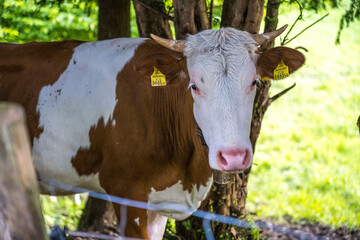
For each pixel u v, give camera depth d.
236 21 4.12
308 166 8.05
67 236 4.81
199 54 3.42
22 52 4.27
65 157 4.05
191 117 3.76
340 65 14.22
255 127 4.51
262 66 3.55
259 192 7.07
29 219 1.87
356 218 5.87
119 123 3.80
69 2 6.49
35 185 1.89
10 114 1.69
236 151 3.17
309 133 9.64
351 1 4.64
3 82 4.22
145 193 3.88
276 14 4.43
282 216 6.23
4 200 1.81
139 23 4.87
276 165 8.10
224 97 3.28
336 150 8.74
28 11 6.94
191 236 4.69
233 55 3.38
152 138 3.79
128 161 3.81
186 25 4.10
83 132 3.96
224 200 4.52
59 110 4.02
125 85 3.84
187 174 3.95
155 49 3.88
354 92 12.21
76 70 4.07
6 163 1.75
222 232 4.57
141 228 3.92
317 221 6.03
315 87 12.52
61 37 8.07
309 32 16.27
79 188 4.24
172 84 3.77
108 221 5.77
